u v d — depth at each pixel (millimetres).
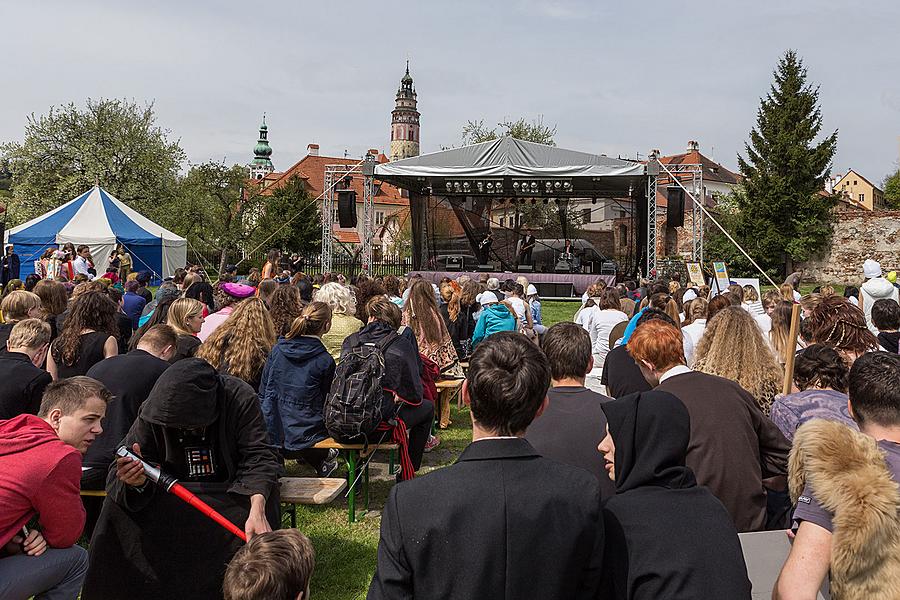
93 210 23188
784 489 2941
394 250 45938
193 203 41562
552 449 2754
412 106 105500
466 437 6902
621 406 1987
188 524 3137
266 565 2143
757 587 2201
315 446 4711
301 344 4738
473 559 1763
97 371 4086
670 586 1744
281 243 45750
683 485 1919
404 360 4871
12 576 2768
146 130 41906
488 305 7277
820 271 34469
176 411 2982
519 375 1932
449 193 23750
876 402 2188
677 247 41406
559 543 1793
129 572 3127
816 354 3299
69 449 2863
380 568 1833
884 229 33062
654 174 19703
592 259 24062
